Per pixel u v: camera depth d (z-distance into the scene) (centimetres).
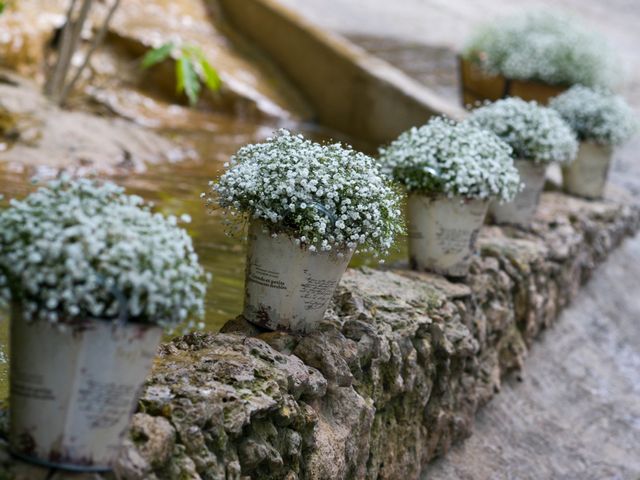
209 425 294
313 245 366
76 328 248
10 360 258
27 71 1037
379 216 371
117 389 254
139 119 1013
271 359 347
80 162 788
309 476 341
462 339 477
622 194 975
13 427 257
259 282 380
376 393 404
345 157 376
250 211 373
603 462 583
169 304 251
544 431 589
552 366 668
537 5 1822
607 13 1908
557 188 897
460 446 515
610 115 857
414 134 523
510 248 620
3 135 796
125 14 1170
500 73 1060
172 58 1105
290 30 1216
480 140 518
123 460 262
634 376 729
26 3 1079
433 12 1634
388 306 439
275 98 1170
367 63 1157
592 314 784
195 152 918
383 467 417
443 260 521
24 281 244
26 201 258
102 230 249
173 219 270
